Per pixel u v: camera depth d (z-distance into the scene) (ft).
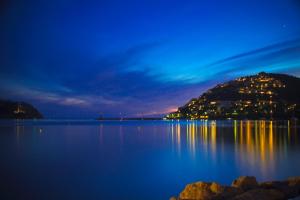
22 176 83.61
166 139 219.41
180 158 118.11
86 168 96.58
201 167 96.22
